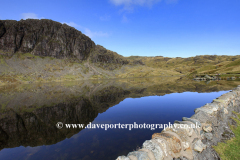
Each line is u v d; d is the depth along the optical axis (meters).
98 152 7.90
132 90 39.50
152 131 10.57
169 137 5.62
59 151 8.30
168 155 5.12
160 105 19.66
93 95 32.47
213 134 7.91
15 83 85.00
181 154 5.66
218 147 7.27
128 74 164.38
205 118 8.11
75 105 22.11
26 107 21.33
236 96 14.92
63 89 48.25
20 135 11.21
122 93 34.19
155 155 4.74
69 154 7.88
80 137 10.20
